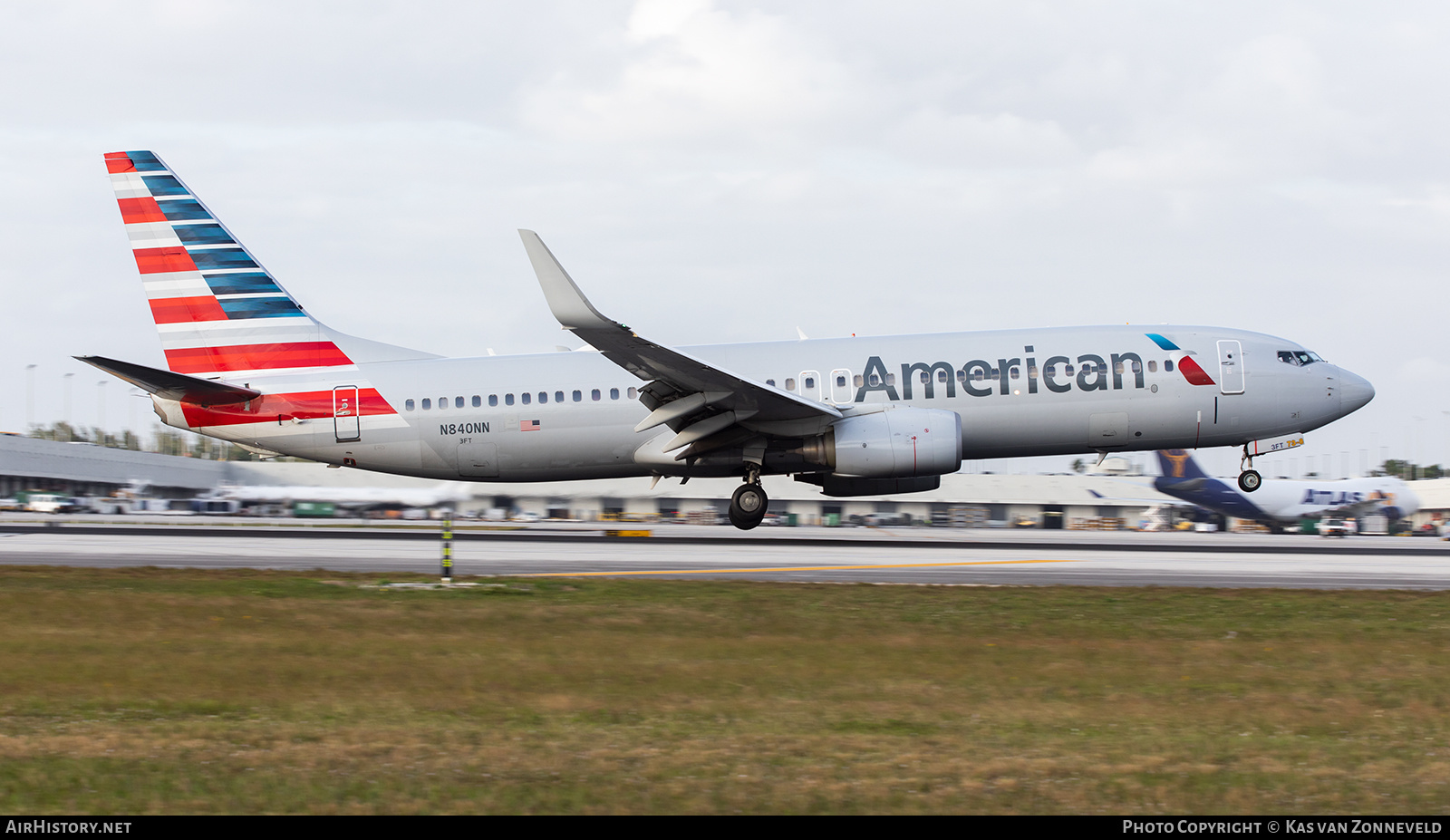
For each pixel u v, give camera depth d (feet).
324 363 238.27
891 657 110.22
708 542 246.88
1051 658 111.34
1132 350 229.86
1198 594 158.81
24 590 150.61
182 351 238.27
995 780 69.67
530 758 73.10
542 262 197.47
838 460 219.41
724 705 89.51
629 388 232.32
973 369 227.81
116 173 238.89
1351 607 148.46
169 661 105.29
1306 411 231.71
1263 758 75.77
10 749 74.74
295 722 82.69
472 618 131.03
